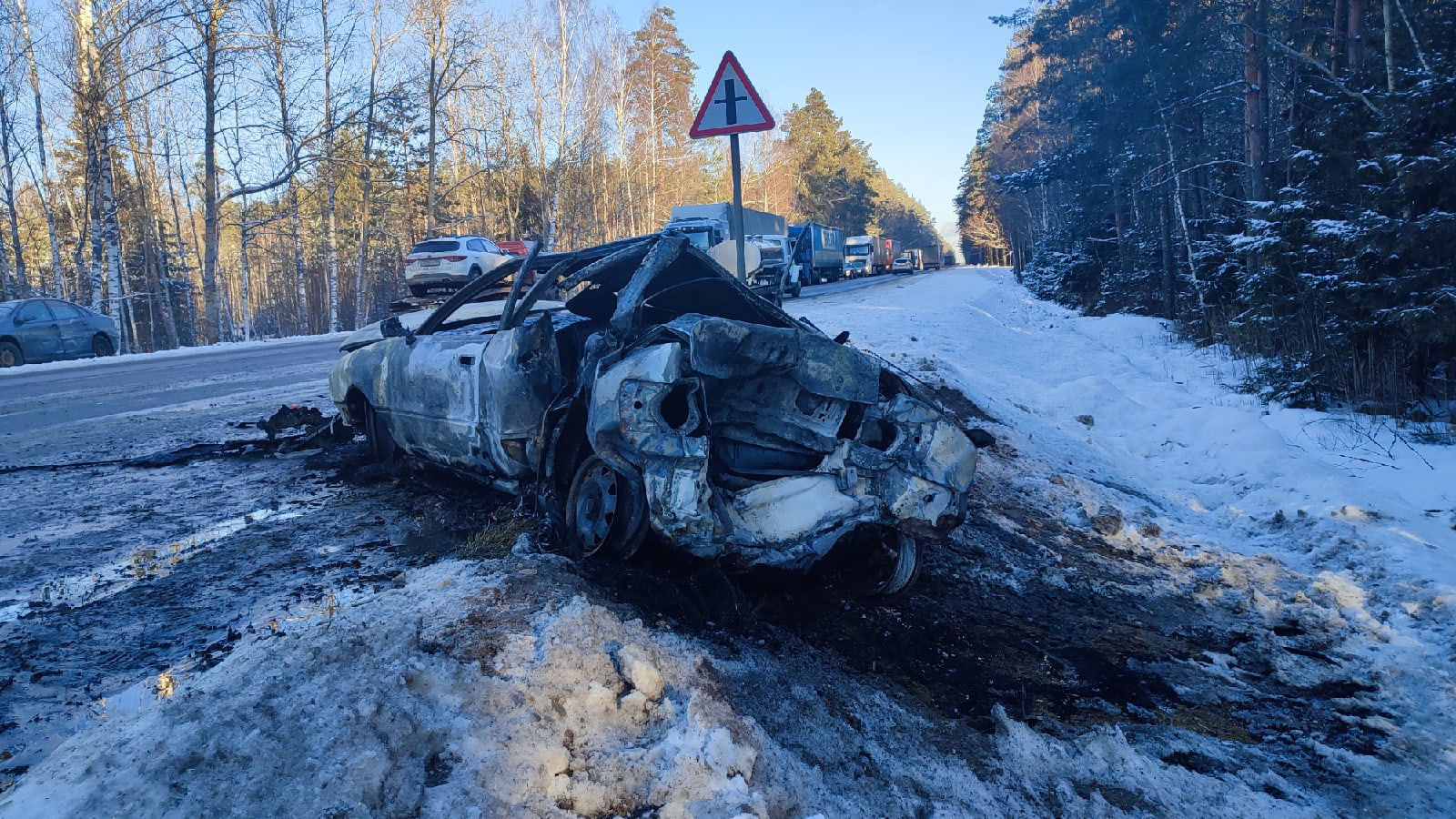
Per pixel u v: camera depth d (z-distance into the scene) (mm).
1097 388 11336
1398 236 9930
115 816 2205
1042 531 6516
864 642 4344
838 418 4539
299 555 4695
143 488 6137
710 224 23984
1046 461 8266
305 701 2721
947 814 2994
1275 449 8594
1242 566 5992
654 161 53312
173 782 2340
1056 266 35438
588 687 3105
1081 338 20281
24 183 33219
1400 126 10422
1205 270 18969
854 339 13625
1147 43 24750
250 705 2678
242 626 3754
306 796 2352
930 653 4344
